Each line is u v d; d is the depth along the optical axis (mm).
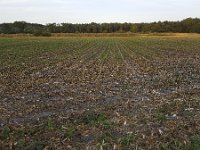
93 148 9852
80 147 10031
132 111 14086
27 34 162125
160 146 10031
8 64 31531
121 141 10328
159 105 15086
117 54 46094
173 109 14445
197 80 23000
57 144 10188
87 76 24266
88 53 47719
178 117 13242
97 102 16016
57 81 22047
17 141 10391
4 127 11695
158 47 64812
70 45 70750
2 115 13484
